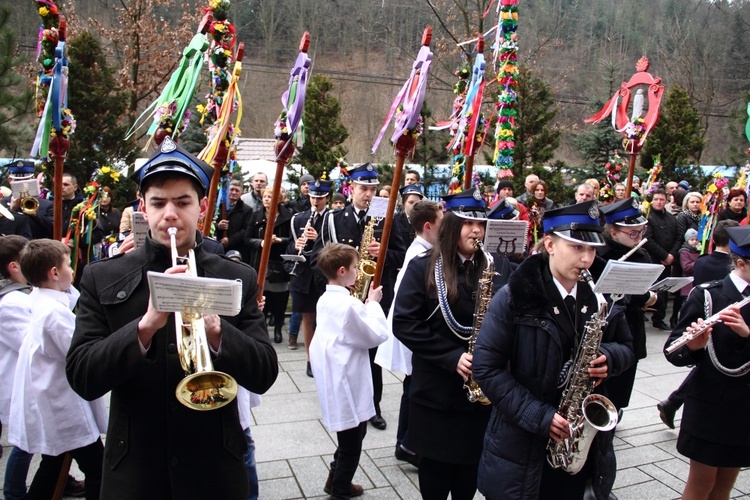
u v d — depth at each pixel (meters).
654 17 22.80
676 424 5.26
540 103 12.62
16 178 7.36
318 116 12.53
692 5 22.73
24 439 3.24
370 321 3.87
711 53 21.33
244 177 13.49
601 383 2.95
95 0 16.72
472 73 4.62
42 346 3.22
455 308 3.25
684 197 9.70
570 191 12.38
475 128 4.41
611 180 8.59
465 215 3.26
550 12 17.47
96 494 3.40
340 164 9.12
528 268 2.66
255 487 3.62
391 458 4.50
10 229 6.33
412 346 3.26
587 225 2.57
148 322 1.93
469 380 3.13
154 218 2.10
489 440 2.74
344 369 3.76
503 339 2.67
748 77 21.14
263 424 5.06
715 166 15.01
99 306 2.13
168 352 2.08
